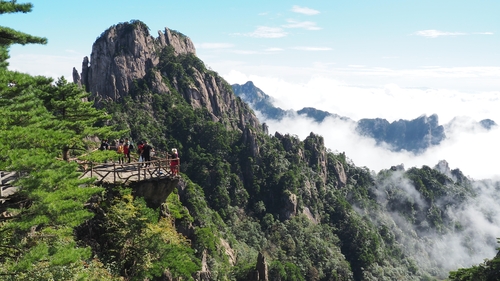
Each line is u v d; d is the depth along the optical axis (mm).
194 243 56000
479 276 54562
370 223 154250
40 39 21016
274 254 116938
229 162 149375
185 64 180125
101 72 152750
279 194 142625
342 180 177500
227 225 121938
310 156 171250
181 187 105875
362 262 129375
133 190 30359
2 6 18516
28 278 19203
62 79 28984
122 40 161625
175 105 159000
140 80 159625
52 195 18422
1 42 20203
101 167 33469
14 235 19719
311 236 128625
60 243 22203
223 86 190250
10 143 17391
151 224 29641
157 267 28641
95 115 31156
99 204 29000
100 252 27766
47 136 18719
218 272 59438
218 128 153875
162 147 141125
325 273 118000
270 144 158500
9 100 18828
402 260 149000
